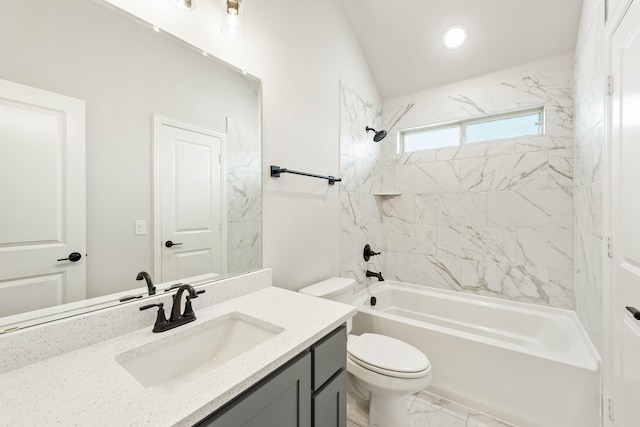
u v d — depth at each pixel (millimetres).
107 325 844
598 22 1396
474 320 2291
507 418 1514
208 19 1180
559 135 2051
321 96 1908
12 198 716
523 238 2191
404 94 2688
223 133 1255
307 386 862
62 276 804
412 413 1584
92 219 863
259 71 1422
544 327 2006
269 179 1489
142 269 985
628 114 1040
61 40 798
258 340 973
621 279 1107
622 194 1099
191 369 917
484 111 2312
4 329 705
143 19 976
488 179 2324
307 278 1767
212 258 1213
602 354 1321
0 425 506
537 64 2105
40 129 760
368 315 2008
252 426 681
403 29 2195
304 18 1741
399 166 2742
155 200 1021
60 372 676
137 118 969
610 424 1201
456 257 2469
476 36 2094
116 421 517
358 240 2396
